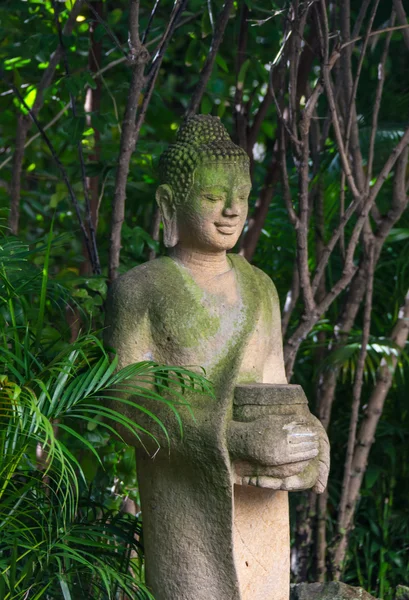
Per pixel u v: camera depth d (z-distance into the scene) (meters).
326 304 4.12
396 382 5.06
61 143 6.11
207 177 3.04
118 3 6.86
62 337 3.53
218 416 2.96
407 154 4.37
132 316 3.08
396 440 5.15
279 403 3.00
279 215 5.36
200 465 2.98
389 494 4.91
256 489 3.19
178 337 3.04
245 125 4.75
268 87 4.62
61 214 5.92
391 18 4.52
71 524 3.29
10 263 3.52
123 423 2.87
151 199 4.94
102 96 5.45
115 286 3.15
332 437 5.07
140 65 3.77
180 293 3.08
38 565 3.12
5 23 5.39
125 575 3.01
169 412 3.01
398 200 4.38
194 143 3.10
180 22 5.02
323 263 4.13
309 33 4.92
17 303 3.93
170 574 3.08
